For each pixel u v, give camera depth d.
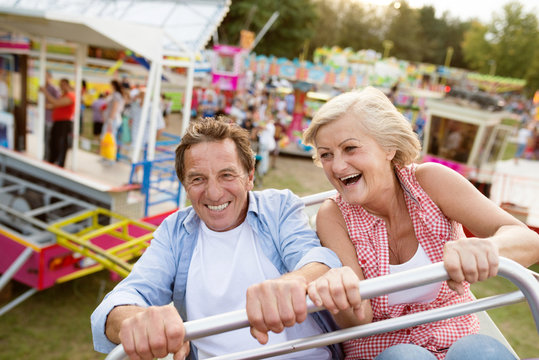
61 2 8.84
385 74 20.17
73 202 5.55
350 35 53.75
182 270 1.63
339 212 1.65
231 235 1.64
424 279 1.09
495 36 42.31
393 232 1.58
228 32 33.84
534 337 5.16
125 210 5.56
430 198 1.53
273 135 11.85
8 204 5.88
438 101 10.87
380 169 1.46
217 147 1.51
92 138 11.49
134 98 8.04
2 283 4.77
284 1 35.09
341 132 1.43
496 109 10.48
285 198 1.76
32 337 4.63
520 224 1.38
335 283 1.10
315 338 1.26
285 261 1.61
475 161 10.70
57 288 5.59
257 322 1.07
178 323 1.06
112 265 4.38
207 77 17.92
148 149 5.94
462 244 1.12
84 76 14.56
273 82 17.80
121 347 1.09
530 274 1.11
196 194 1.54
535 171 16.03
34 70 11.62
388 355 1.25
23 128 7.41
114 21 5.24
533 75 39.91
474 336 1.24
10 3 8.65
